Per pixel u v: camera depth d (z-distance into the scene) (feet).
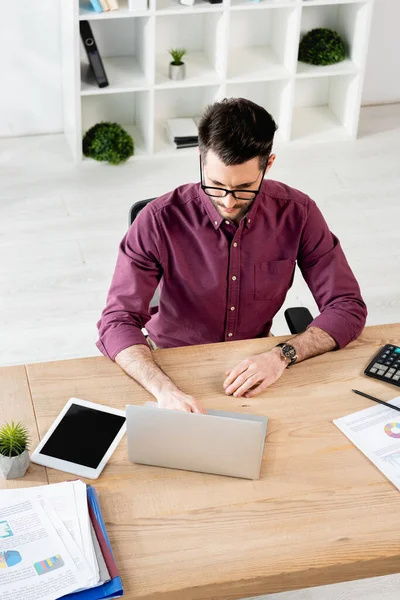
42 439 5.68
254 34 15.53
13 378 6.23
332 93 16.34
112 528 5.08
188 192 6.75
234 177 6.04
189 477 5.48
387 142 15.79
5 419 5.82
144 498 5.30
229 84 15.72
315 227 6.99
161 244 6.79
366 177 14.62
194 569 4.85
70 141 14.80
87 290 11.58
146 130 14.83
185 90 15.56
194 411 5.75
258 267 6.97
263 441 5.43
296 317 7.22
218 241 6.79
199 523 5.14
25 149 14.92
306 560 4.93
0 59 14.37
